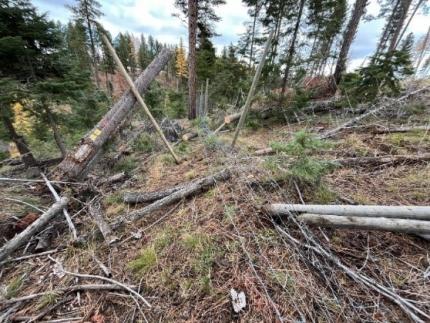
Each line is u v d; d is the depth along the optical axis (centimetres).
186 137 587
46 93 582
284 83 554
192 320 139
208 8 912
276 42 600
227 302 144
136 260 187
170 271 172
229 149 398
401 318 125
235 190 248
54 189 296
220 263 170
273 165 243
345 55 788
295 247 171
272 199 220
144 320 144
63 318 152
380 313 128
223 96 1073
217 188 259
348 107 507
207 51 1329
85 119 751
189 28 878
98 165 455
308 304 136
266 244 179
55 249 223
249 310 138
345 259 160
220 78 1059
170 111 985
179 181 323
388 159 260
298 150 209
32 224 234
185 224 219
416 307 126
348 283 146
